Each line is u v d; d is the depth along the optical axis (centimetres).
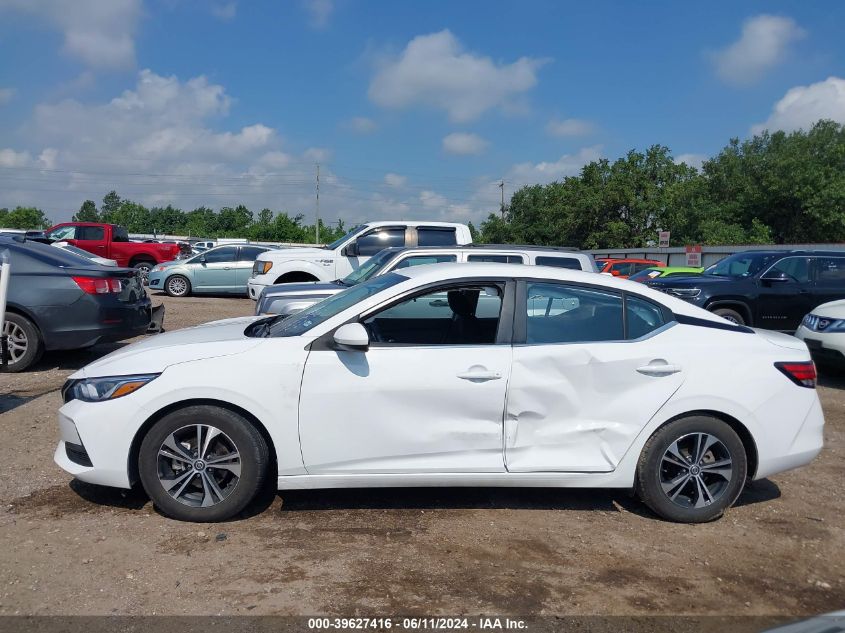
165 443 400
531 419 414
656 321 441
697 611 327
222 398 396
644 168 5269
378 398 403
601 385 418
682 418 424
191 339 441
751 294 1101
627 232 5091
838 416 724
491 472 413
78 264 803
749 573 368
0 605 312
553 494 473
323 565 359
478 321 430
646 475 422
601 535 409
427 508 441
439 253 849
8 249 782
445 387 406
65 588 329
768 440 429
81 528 395
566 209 5428
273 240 7106
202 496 409
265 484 459
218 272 1952
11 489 452
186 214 8838
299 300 832
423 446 407
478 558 373
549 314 431
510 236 7419
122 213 8688
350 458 405
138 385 397
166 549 372
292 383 400
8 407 644
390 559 368
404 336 427
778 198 4825
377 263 869
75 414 402
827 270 1133
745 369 428
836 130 5619
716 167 5872
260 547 378
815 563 382
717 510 429
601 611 324
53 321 775
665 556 384
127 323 818
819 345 870
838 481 519
